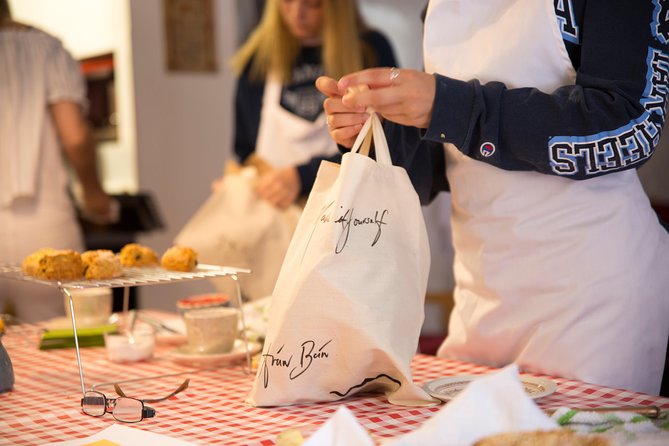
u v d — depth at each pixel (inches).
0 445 37.2
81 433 38.7
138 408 40.3
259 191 95.1
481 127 45.8
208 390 46.6
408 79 43.9
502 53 49.4
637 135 45.2
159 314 74.4
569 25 47.8
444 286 196.2
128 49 149.4
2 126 103.3
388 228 41.4
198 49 158.4
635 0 45.8
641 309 49.7
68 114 107.0
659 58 46.1
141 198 137.8
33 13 169.8
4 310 102.0
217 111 162.1
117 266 51.0
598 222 49.2
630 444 32.4
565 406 40.4
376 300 40.4
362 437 29.0
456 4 51.1
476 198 51.9
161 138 154.6
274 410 41.4
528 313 50.3
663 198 172.6
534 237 49.7
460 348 53.8
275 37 104.3
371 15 196.4
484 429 28.8
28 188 104.1
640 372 50.4
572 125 45.0
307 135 103.3
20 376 52.4
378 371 41.6
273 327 41.6
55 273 49.8
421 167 54.0
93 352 60.4
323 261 40.4
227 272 51.2
